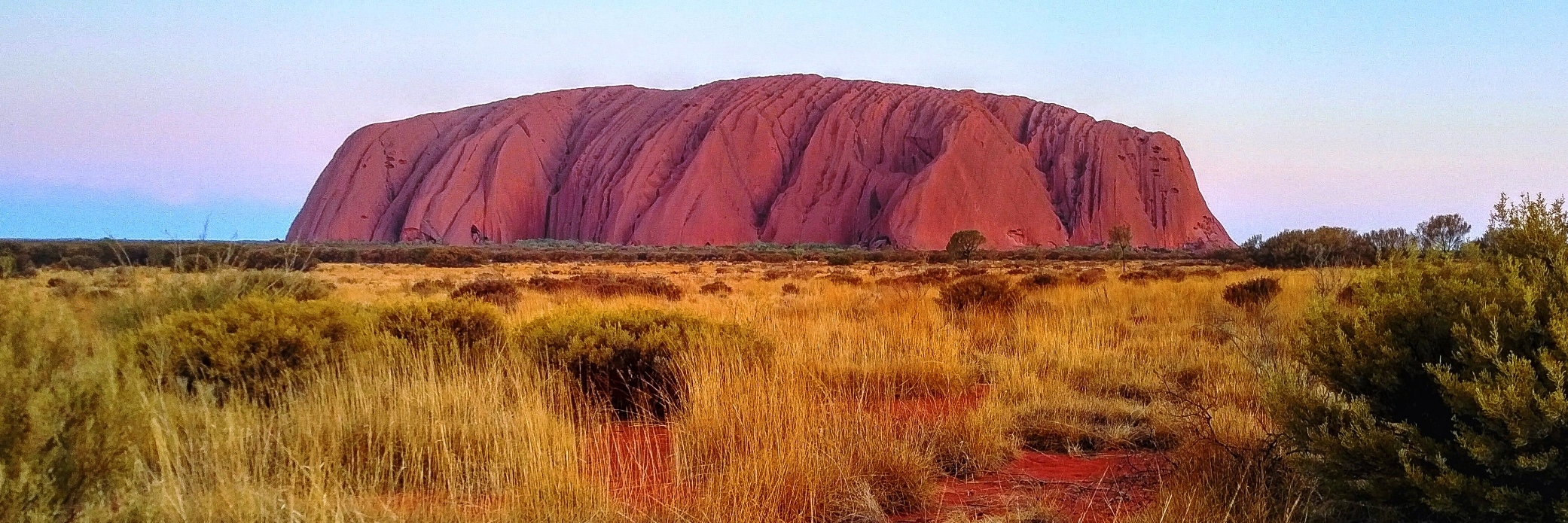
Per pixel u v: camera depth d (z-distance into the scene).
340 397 5.12
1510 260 3.35
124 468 3.01
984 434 5.31
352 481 4.29
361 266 59.75
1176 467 4.61
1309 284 15.48
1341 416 3.59
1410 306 3.48
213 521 3.36
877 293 20.28
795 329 10.41
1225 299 15.07
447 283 27.91
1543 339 3.12
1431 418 3.47
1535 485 3.08
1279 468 4.15
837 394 6.50
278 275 9.94
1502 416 2.91
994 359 8.80
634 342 6.88
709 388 5.62
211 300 8.42
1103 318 12.30
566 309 9.45
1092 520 4.07
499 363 6.41
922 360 8.07
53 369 2.83
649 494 4.22
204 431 4.16
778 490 4.04
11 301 2.89
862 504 4.09
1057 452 5.67
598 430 5.54
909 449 4.86
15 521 2.53
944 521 4.12
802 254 96.44
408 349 6.33
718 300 18.77
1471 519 3.16
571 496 3.94
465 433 4.74
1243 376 6.98
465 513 3.78
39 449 2.66
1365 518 3.70
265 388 5.74
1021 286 20.84
